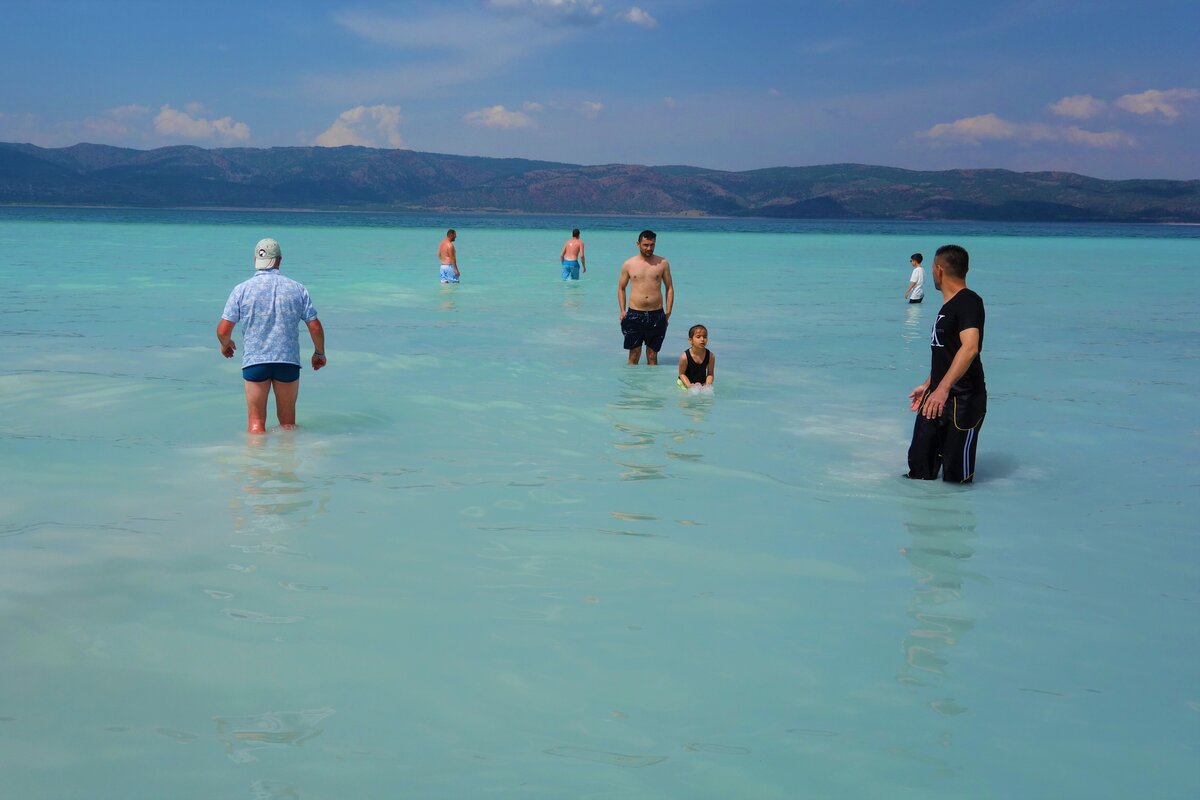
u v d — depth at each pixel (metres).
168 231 56.34
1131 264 38.06
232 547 4.59
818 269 32.56
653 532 5.02
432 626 3.70
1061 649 3.61
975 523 5.32
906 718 3.04
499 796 2.55
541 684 3.23
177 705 3.02
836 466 6.63
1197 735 2.96
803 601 4.07
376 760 2.72
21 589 3.97
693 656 3.48
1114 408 8.96
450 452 6.78
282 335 7.09
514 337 13.37
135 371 9.66
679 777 2.67
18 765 2.64
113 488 5.60
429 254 36.44
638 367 11.02
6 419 7.38
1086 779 2.69
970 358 5.96
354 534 4.84
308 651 3.45
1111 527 5.28
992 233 123.44
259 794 2.53
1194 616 3.98
